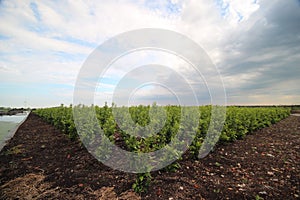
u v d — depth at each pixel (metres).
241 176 4.02
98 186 3.65
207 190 3.44
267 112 11.06
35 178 4.18
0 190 3.75
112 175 4.03
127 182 3.72
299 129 9.31
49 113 11.63
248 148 5.86
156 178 3.78
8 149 6.54
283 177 3.97
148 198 3.21
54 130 9.53
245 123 7.59
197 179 3.83
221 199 3.18
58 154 5.65
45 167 4.76
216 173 4.14
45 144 6.88
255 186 3.60
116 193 3.40
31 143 7.19
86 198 3.32
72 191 3.56
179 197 3.22
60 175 4.23
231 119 6.82
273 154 5.35
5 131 10.33
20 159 5.46
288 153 5.43
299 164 4.63
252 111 10.05
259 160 4.90
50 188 3.73
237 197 3.23
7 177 4.31
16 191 3.69
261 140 6.89
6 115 23.23
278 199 3.19
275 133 8.24
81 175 4.13
